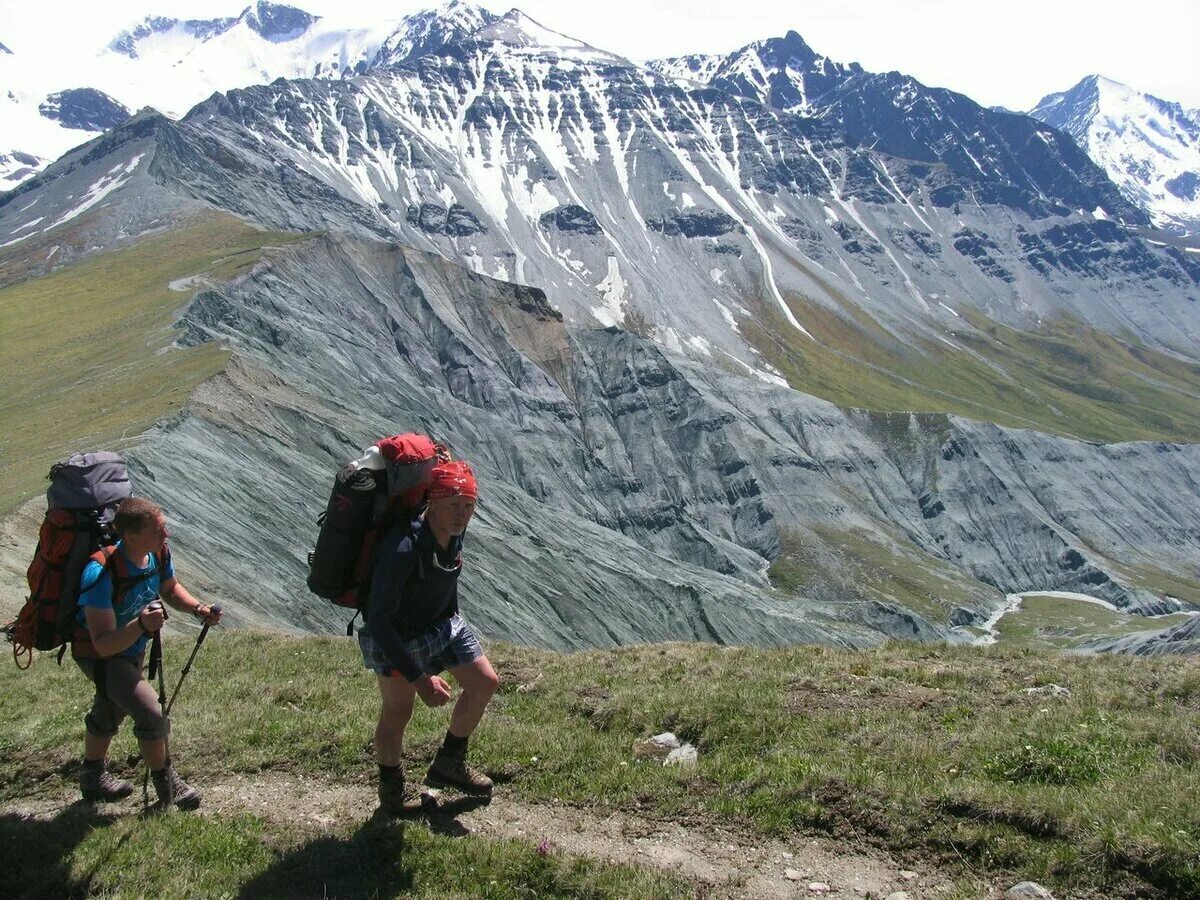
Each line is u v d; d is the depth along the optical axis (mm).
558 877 9109
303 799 11375
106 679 10484
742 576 156500
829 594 166625
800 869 9375
